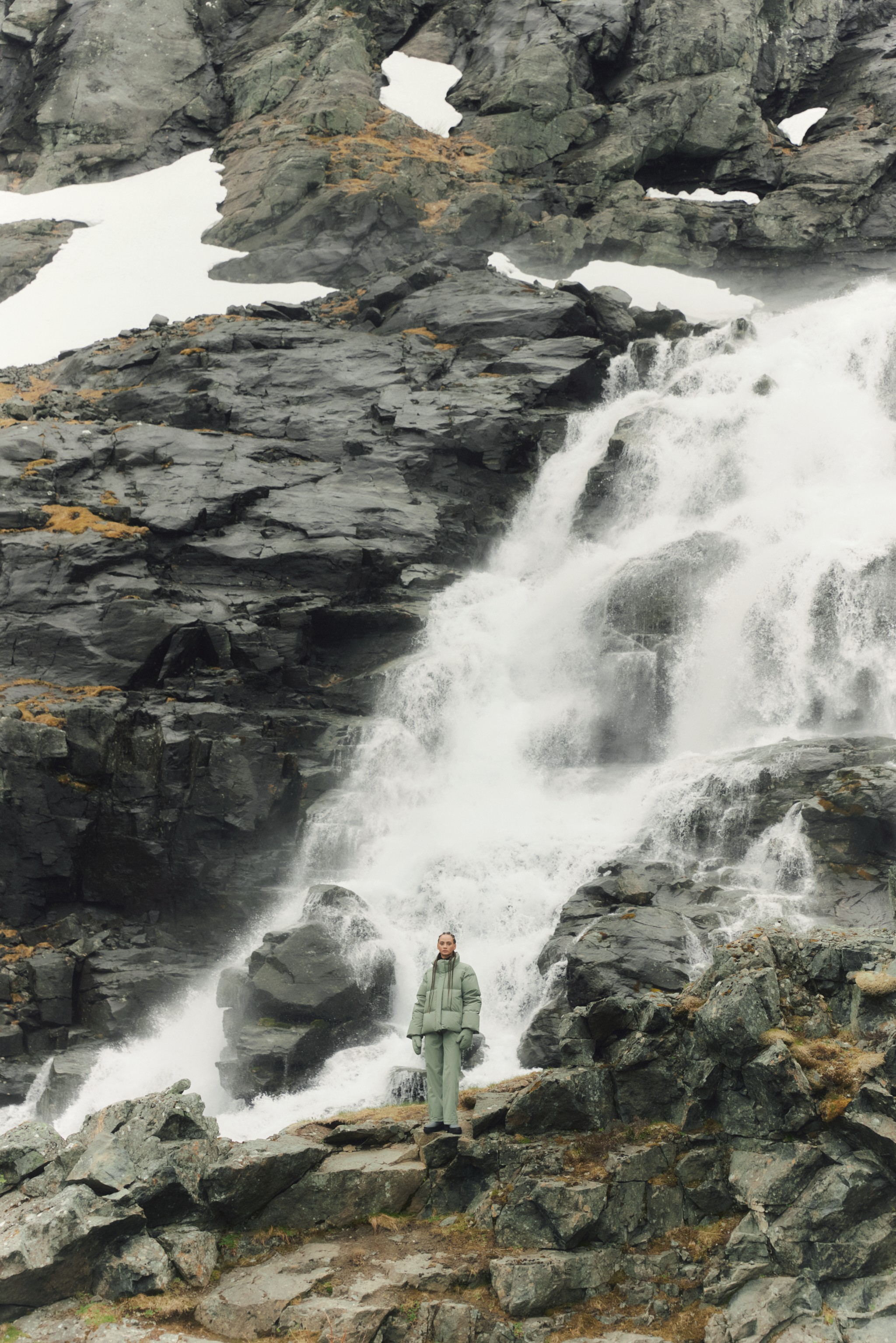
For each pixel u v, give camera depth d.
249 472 22.95
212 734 17.16
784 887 13.59
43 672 18.28
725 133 38.75
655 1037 8.59
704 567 19.94
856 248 36.28
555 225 36.19
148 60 42.41
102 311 33.59
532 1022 11.97
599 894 13.70
